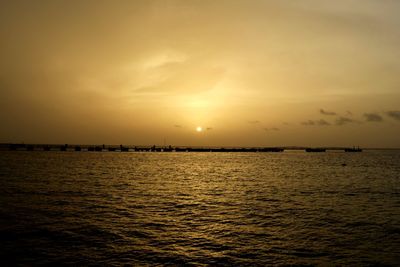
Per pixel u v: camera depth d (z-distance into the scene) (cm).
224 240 1927
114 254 1658
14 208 2691
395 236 2022
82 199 3238
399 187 4544
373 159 14988
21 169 6525
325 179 5666
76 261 1551
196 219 2466
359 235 2041
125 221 2356
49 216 2441
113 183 4700
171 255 1658
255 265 1538
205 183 4975
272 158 15862
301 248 1783
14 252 1658
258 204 3134
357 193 3928
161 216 2553
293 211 2791
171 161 11900
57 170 6544
